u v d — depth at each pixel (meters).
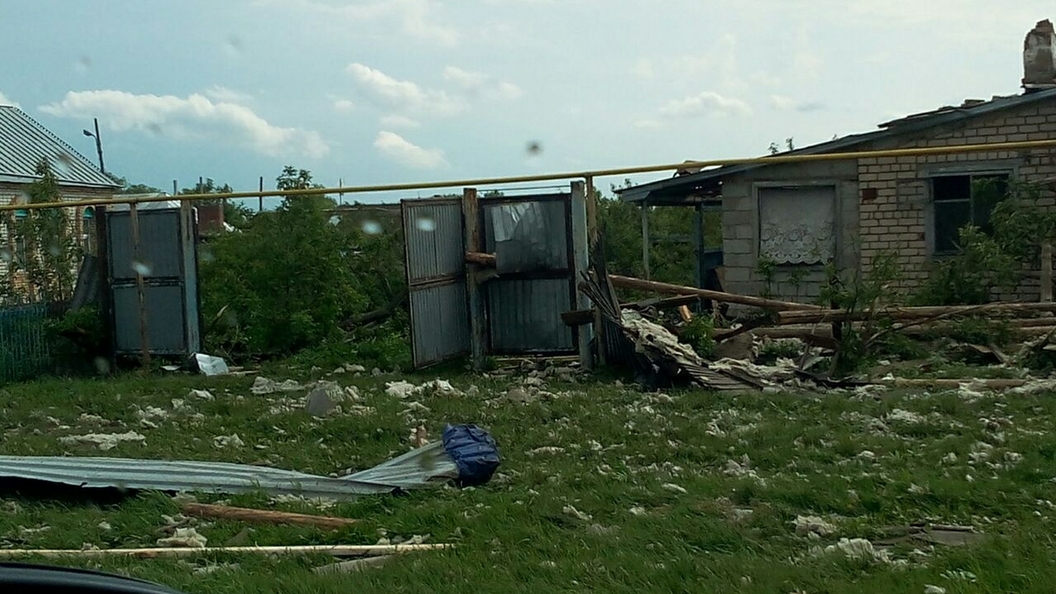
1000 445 8.51
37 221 17.06
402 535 6.65
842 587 5.22
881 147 18.52
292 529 6.68
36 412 12.01
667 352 12.41
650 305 15.22
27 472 7.93
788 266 19.06
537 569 5.73
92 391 13.49
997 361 13.41
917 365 13.15
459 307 15.05
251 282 16.42
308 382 13.96
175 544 6.48
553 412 10.68
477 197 14.90
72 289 17.14
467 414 10.70
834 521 6.59
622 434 9.48
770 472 8.02
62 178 30.47
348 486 7.71
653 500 7.21
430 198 14.57
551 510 6.92
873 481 7.36
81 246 17.77
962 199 18.33
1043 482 7.25
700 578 5.46
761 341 14.21
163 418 11.41
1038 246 16.56
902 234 18.50
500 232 14.59
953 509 6.74
